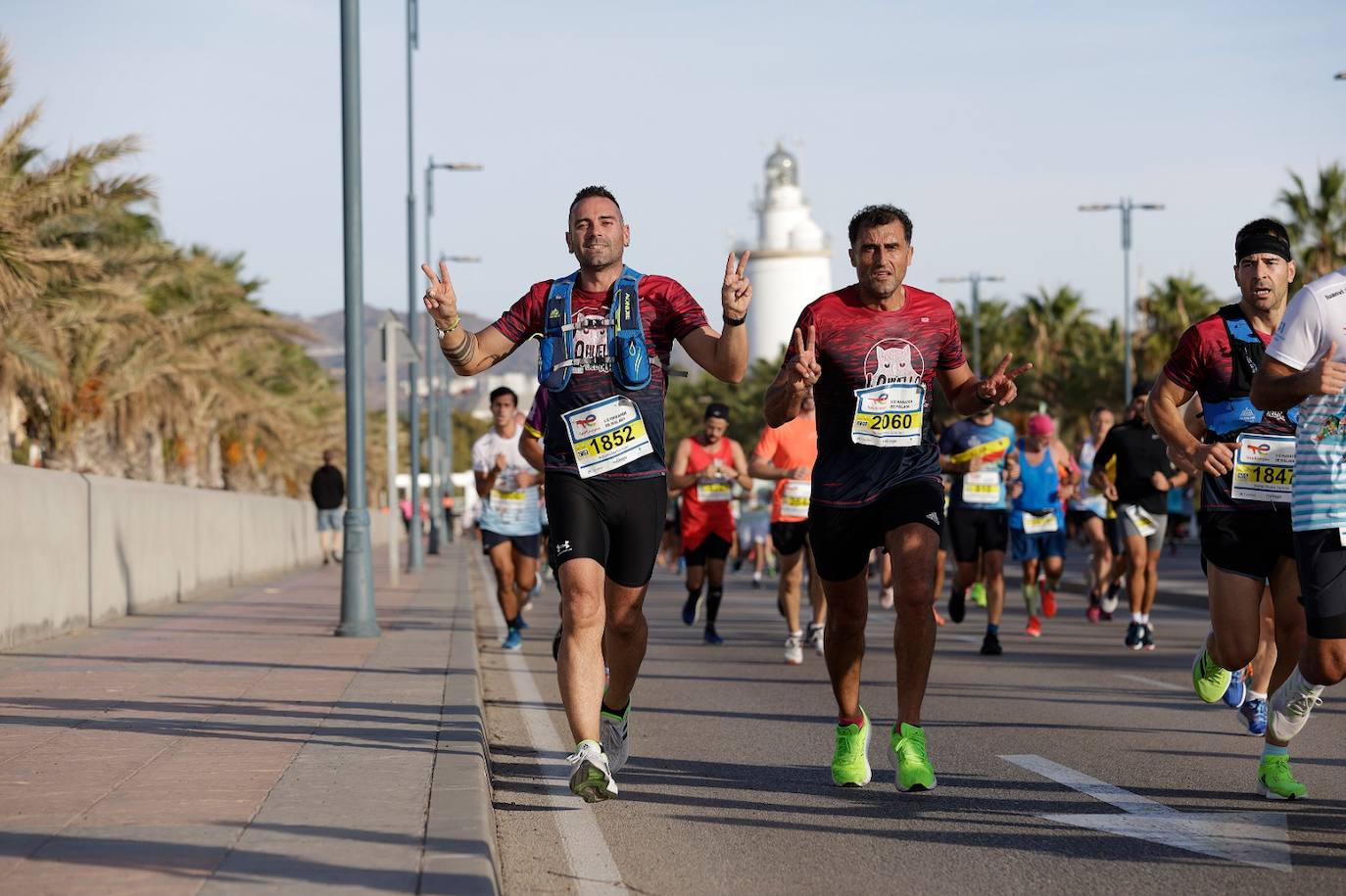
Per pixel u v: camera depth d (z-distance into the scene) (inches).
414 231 1827.0
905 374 320.5
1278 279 334.6
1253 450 328.5
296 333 1846.7
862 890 250.5
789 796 330.0
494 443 674.8
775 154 5703.7
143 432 1796.3
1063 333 3196.4
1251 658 335.9
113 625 763.4
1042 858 269.6
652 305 311.6
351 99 713.0
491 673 595.2
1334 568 279.0
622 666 324.5
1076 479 770.8
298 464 2819.9
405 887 220.1
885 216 319.0
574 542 305.6
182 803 285.7
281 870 231.5
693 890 252.1
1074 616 906.1
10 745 358.6
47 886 221.1
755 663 629.0
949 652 666.8
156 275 1448.1
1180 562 1716.3
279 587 1202.6
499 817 311.0
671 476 707.4
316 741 364.8
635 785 344.5
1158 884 249.9
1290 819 299.1
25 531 642.8
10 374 1195.9
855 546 326.6
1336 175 2204.7
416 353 1123.3
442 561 1943.9
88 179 1112.8
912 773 321.7
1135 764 366.0
